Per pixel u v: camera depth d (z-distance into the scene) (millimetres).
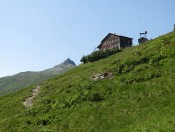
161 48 50000
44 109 43875
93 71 57875
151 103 35062
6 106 53250
